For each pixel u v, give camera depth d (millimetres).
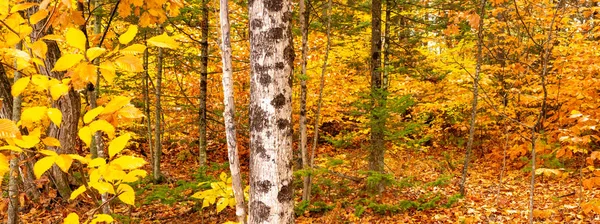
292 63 2500
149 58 12086
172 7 2566
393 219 7098
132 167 1611
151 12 2518
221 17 2316
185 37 10516
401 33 10688
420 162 10891
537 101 7723
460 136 13953
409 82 11148
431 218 6996
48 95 1998
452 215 7156
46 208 6168
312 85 11352
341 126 13289
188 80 12758
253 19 2410
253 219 2467
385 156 9992
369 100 7578
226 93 2328
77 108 2164
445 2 8805
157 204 8133
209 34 9930
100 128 1475
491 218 6781
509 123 10352
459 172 10984
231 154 2350
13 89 1430
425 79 9219
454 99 10688
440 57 10727
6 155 1513
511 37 8148
